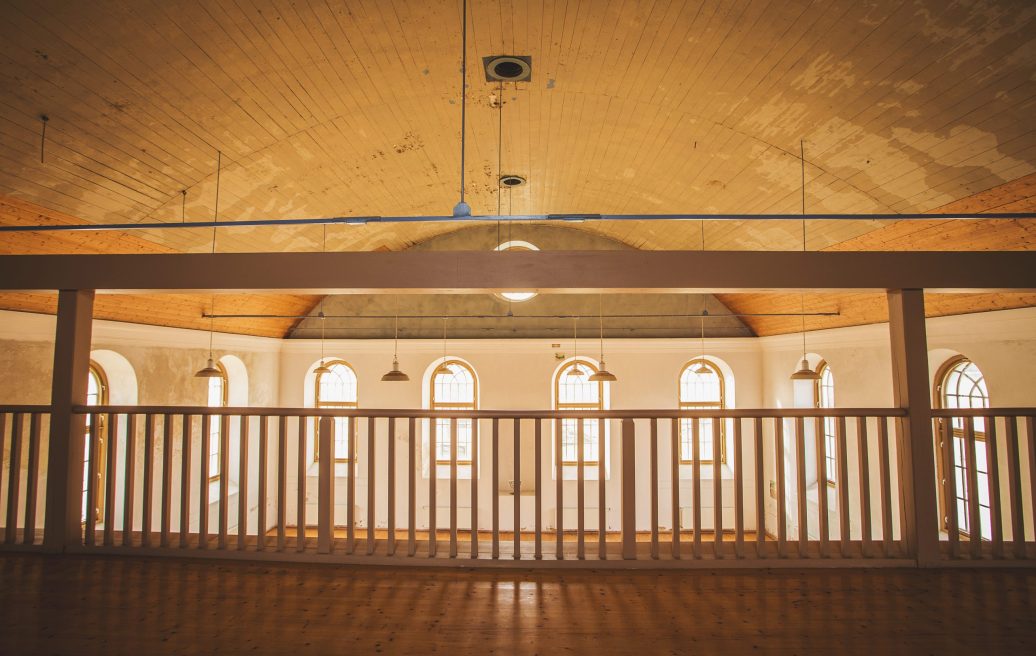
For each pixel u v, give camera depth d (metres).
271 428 11.68
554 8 4.21
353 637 2.73
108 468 3.89
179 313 8.85
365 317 11.88
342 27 4.34
